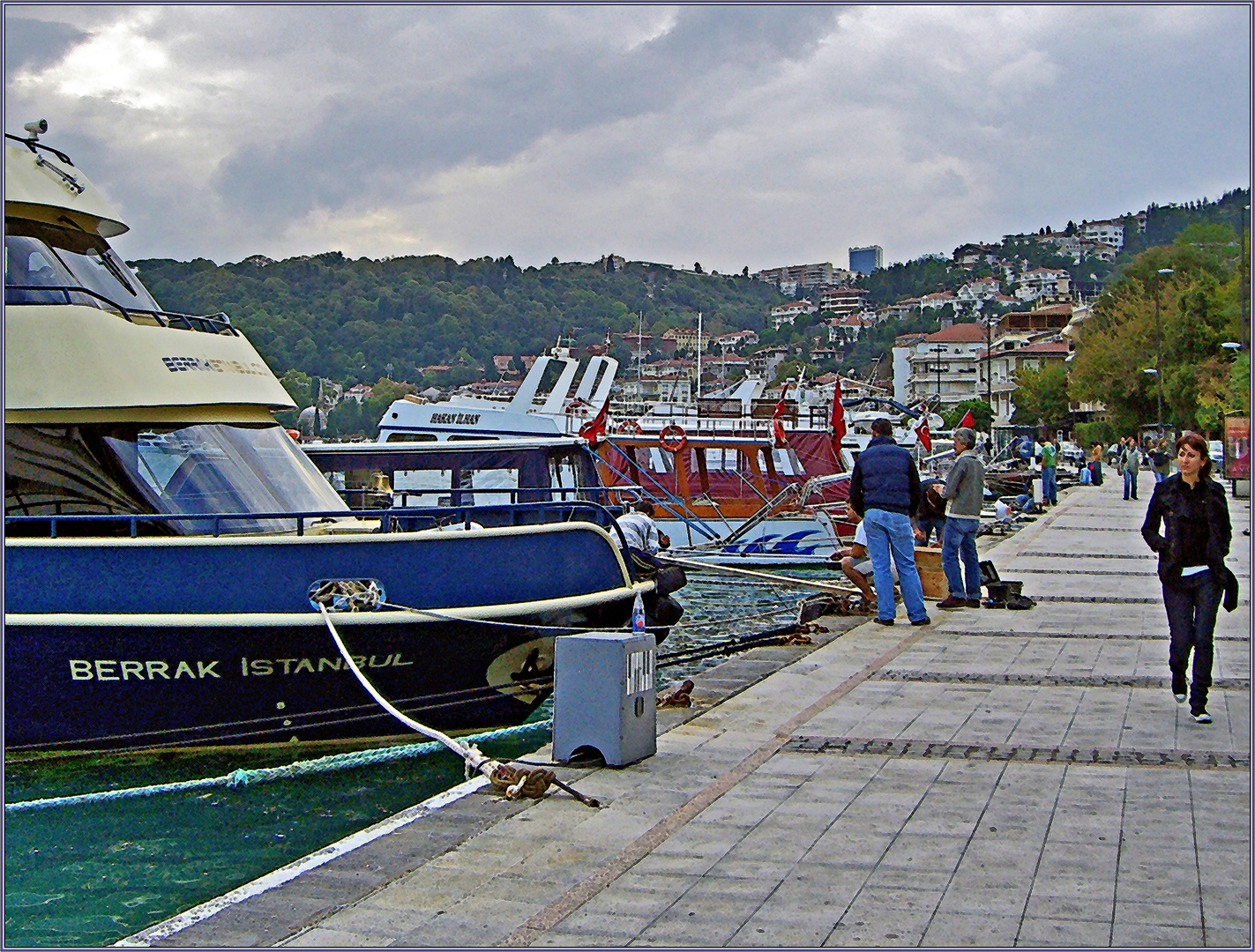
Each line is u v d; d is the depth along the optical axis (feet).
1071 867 20.83
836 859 21.44
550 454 72.18
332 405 354.33
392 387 384.06
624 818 24.00
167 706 34.73
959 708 33.86
